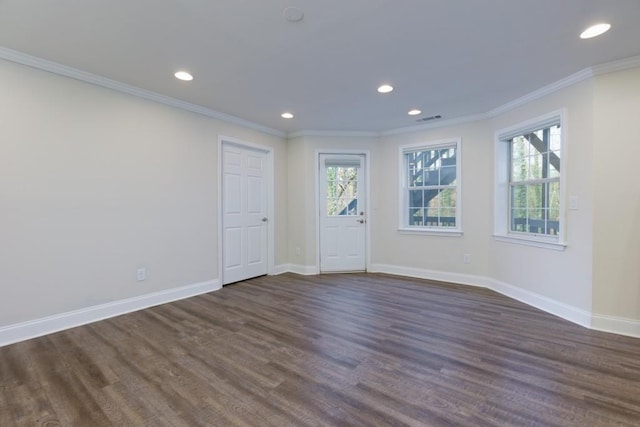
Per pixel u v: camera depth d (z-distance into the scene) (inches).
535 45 93.1
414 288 160.9
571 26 83.4
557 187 127.4
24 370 81.0
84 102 113.0
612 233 104.8
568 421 61.3
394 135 192.1
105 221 118.9
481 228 163.5
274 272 194.1
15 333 98.3
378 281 175.9
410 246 187.8
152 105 133.0
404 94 132.7
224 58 101.1
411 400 68.2
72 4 73.7
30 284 101.5
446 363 84.1
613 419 61.8
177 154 142.3
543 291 127.8
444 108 151.9
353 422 61.4
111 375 78.6
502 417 62.5
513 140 151.3
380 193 198.1
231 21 80.9
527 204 143.5
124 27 83.7
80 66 106.7
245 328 108.9
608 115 104.8
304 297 145.9
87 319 114.0
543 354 88.8
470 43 92.3
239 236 175.9
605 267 105.8
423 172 186.9
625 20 80.4
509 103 143.3
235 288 162.1
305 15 78.4
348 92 130.4
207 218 155.6
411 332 104.8
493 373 78.9
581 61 103.0
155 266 134.4
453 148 175.5
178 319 117.7
